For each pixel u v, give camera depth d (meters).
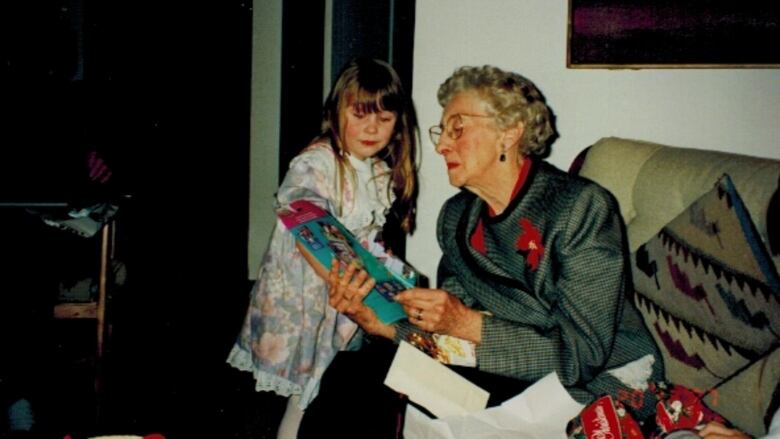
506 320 1.33
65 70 2.94
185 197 3.43
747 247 1.12
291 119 3.57
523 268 1.37
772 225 1.16
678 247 1.31
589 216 1.29
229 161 3.61
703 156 1.46
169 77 3.25
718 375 1.20
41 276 1.99
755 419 1.11
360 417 1.16
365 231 1.77
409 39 2.08
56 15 2.90
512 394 1.28
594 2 1.89
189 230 3.47
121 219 2.59
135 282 3.20
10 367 1.93
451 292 1.55
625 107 1.98
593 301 1.26
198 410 2.24
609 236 1.29
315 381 1.69
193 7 3.28
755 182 1.24
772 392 1.08
